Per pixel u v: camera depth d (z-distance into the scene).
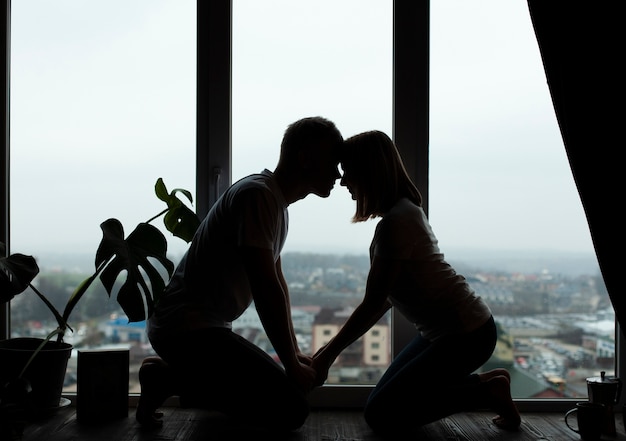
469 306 1.95
